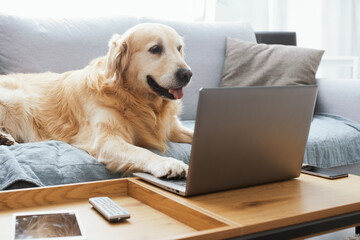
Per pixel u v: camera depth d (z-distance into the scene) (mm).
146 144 1786
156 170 1254
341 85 2455
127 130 1713
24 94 1783
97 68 1794
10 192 1064
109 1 2781
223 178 1065
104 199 1075
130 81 1751
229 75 2482
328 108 2504
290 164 1197
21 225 886
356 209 1007
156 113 1830
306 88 1105
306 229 914
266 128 1067
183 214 975
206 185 1049
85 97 1727
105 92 1716
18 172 1262
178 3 3020
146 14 2920
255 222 854
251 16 3332
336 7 3971
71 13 2676
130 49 1728
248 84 2434
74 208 1072
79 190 1151
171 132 1923
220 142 1001
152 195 1097
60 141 1678
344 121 2314
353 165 2225
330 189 1140
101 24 2273
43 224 894
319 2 3871
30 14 2561
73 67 2127
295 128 1141
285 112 1088
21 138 1744
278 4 3609
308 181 1237
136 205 1117
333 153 2059
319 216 942
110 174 1514
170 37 1749
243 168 1087
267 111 1046
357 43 4145
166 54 1710
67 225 895
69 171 1416
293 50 2480
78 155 1514
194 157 985
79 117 1729
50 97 1828
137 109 1762
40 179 1348
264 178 1163
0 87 1765
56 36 2123
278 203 1002
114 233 897
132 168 1429
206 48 2527
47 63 2070
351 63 3361
